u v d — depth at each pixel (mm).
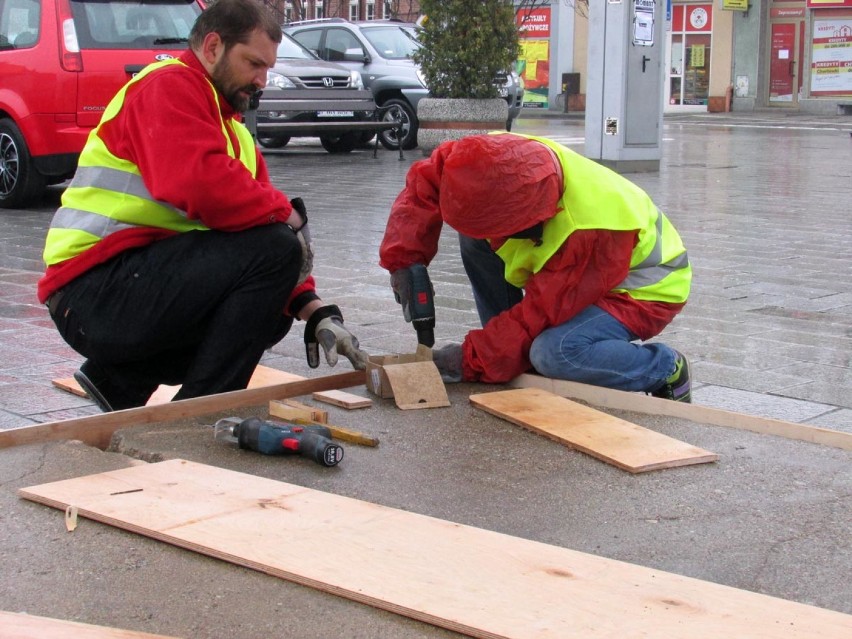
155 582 2332
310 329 3854
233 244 3371
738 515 2760
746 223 9117
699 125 26875
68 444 3170
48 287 3504
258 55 3402
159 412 3400
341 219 9180
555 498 2859
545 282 3707
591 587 2260
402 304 3959
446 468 3068
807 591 2363
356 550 2420
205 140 3248
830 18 33156
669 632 2082
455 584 2266
